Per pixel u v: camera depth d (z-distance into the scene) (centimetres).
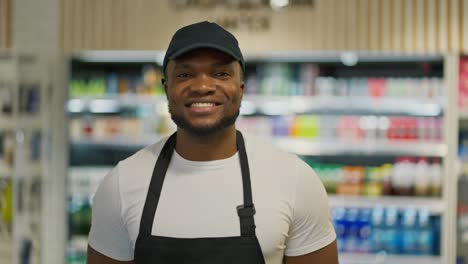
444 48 396
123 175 159
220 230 149
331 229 165
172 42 150
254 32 404
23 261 402
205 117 144
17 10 411
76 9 408
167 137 167
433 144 414
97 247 163
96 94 435
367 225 434
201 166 154
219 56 145
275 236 150
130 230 155
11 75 415
